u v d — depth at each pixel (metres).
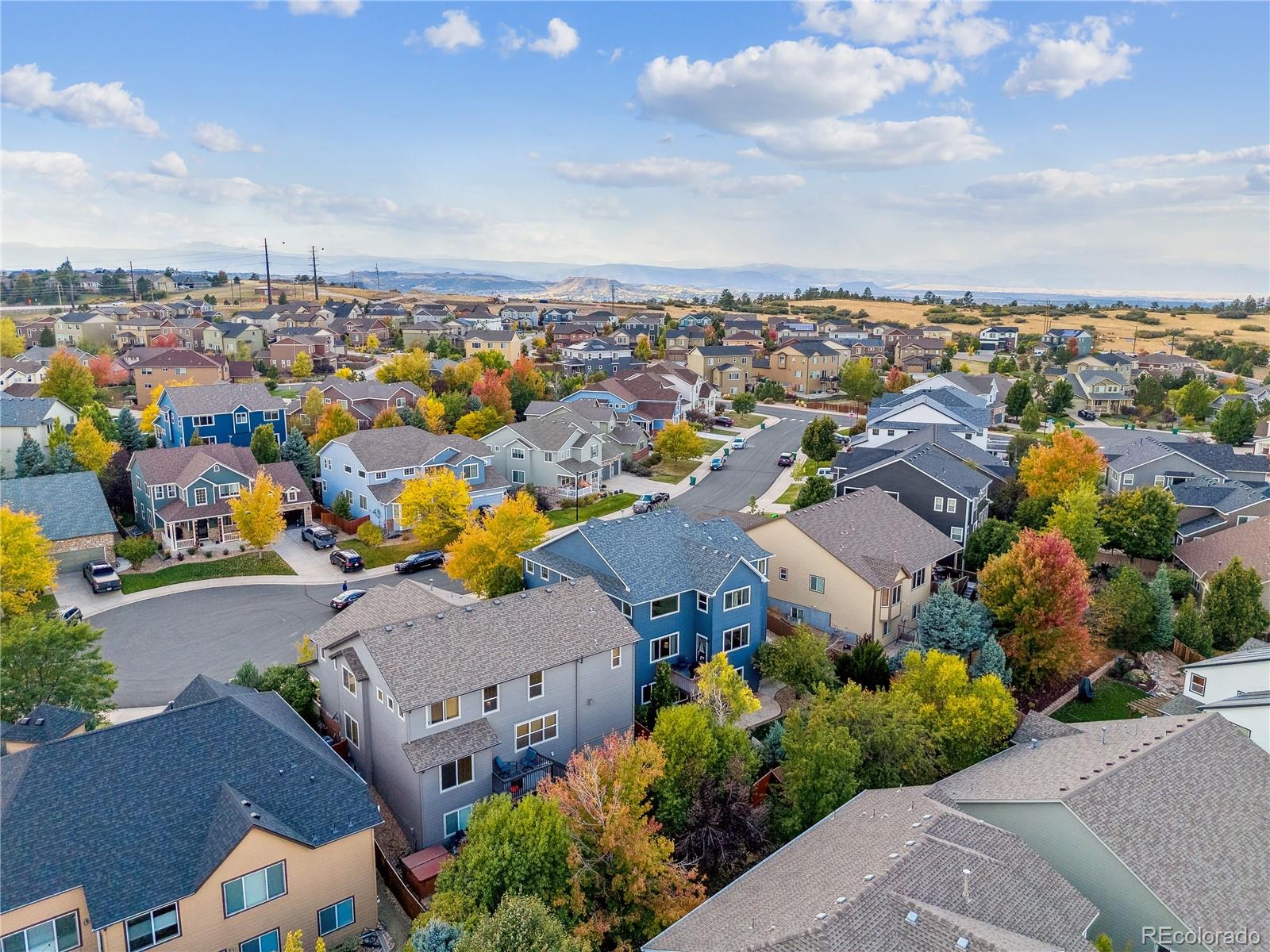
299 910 24.89
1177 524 58.66
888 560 46.38
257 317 179.12
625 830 26.16
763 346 172.25
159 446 83.75
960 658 38.31
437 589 54.03
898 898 20.20
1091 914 21.66
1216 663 35.19
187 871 23.00
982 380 120.00
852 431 102.69
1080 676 44.62
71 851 22.06
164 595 52.19
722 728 31.47
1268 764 27.22
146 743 24.70
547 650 33.38
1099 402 139.12
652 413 107.31
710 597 40.12
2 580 44.81
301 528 66.38
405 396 98.06
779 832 29.66
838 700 32.47
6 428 73.06
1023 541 43.28
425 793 29.20
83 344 139.00
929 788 27.73
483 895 23.78
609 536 42.06
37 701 30.97
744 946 19.66
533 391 107.69
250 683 36.16
